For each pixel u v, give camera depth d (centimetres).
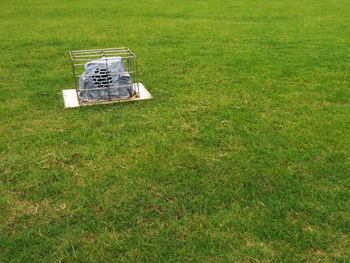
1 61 910
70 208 385
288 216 372
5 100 666
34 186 418
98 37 1184
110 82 656
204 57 944
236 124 565
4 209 383
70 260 323
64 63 916
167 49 1033
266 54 966
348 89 709
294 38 1142
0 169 449
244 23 1398
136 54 982
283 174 436
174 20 1474
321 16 1512
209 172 444
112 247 336
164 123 565
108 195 404
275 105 638
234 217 372
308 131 541
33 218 371
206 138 520
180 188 414
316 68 841
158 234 350
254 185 417
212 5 1844
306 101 657
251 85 737
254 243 340
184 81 760
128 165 457
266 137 526
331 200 394
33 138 521
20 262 321
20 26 1349
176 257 326
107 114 601
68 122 574
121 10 1712
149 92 702
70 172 443
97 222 366
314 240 343
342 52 970
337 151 484
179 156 475
